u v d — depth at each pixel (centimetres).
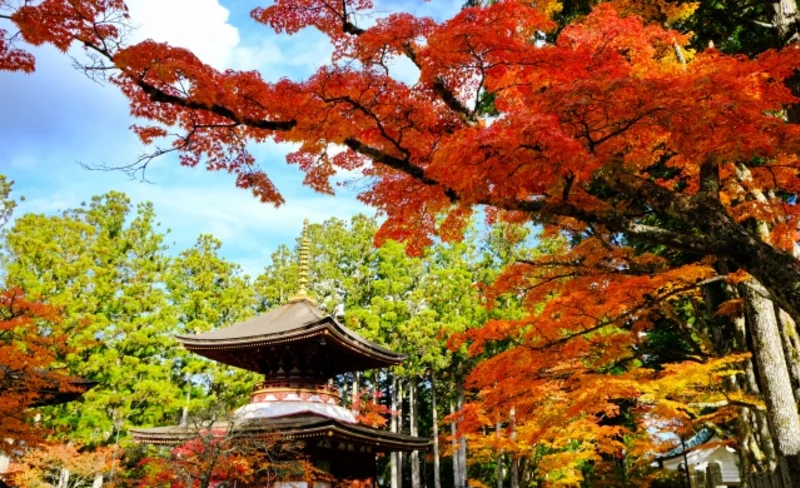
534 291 848
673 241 586
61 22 528
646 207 928
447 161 547
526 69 632
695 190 916
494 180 548
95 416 2283
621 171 612
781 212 802
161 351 2880
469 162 531
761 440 1090
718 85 513
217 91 571
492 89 679
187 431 1705
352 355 2008
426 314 2939
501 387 857
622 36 695
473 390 3231
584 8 1240
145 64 548
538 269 846
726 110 512
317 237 4031
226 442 1470
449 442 3362
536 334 845
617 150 616
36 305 1308
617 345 888
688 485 1659
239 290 3312
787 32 897
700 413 1641
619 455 2361
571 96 528
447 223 746
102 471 2145
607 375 895
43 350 1280
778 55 603
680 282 836
